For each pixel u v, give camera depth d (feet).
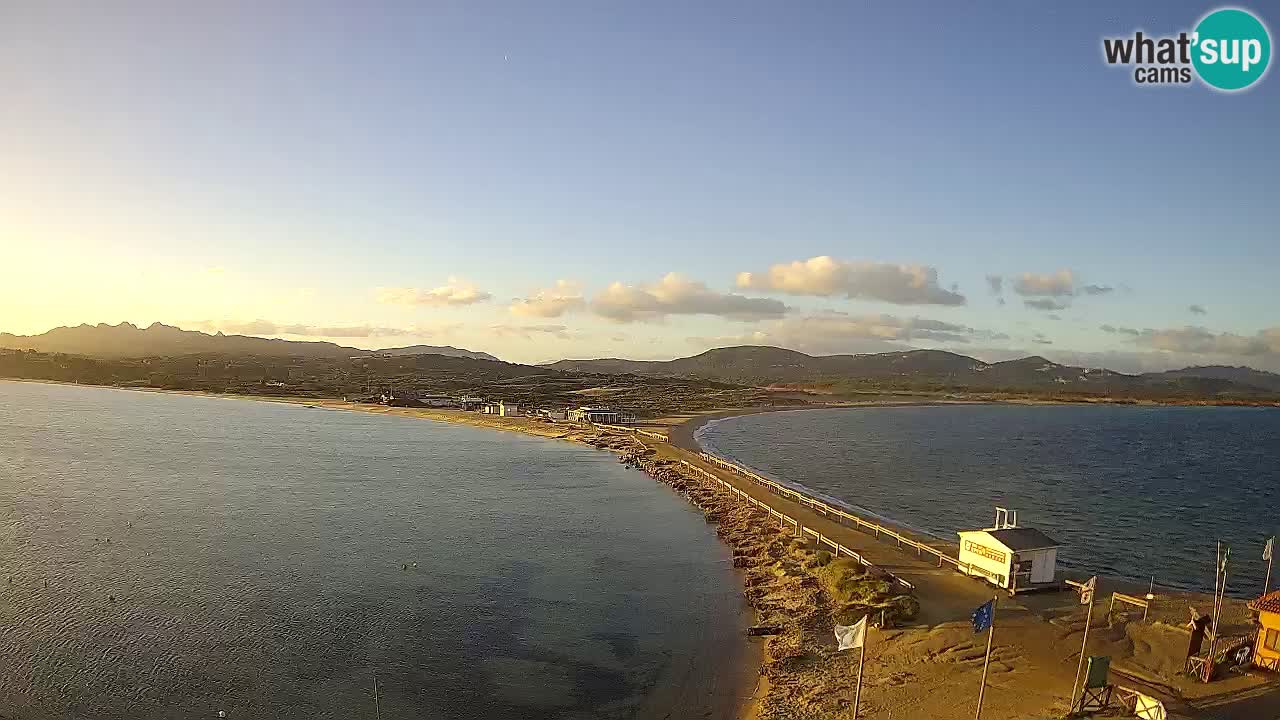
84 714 108.88
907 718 101.14
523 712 111.96
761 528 226.17
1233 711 98.37
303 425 611.88
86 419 605.73
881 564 180.86
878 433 647.56
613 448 452.76
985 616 103.86
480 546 211.82
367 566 189.57
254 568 185.88
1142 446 558.56
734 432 629.10
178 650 133.28
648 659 131.23
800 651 128.57
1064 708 100.78
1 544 204.13
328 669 126.72
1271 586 188.75
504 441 511.40
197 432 525.75
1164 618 142.00
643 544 215.31
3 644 133.59
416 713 111.55
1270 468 431.43
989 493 330.95
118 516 242.78
